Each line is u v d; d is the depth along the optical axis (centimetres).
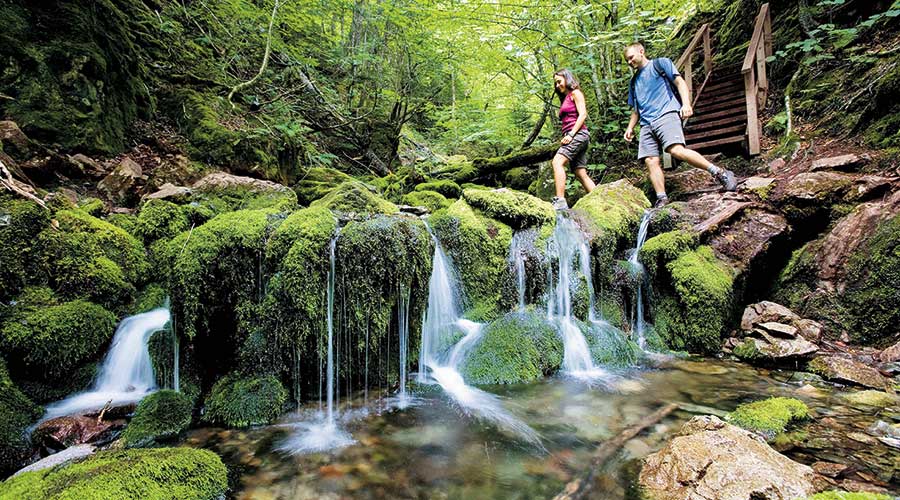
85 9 416
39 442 207
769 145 574
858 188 370
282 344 265
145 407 236
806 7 656
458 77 1048
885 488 160
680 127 492
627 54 533
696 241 405
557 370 326
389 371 301
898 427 206
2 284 238
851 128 470
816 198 382
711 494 155
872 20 492
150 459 177
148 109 476
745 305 399
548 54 876
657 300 409
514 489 177
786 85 644
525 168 858
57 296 257
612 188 499
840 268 348
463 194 432
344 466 196
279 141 558
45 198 292
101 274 276
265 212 302
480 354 328
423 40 778
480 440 221
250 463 200
